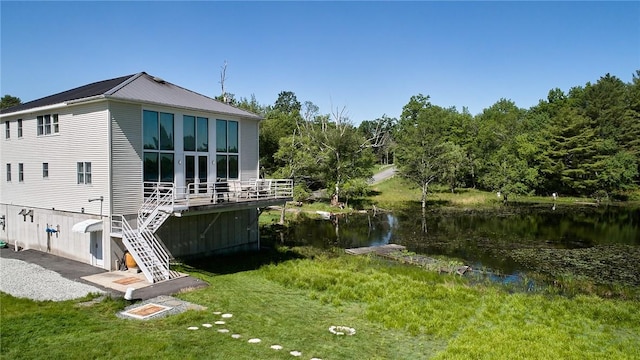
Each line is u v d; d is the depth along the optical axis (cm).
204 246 2000
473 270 2033
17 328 1034
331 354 988
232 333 1068
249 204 1839
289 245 2548
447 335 1153
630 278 1911
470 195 5462
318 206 4416
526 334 1166
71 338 982
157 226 1619
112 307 1241
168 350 931
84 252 1825
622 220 3728
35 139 2073
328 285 1600
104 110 1662
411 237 2920
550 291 1672
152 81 2092
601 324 1300
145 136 1764
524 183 5203
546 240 2816
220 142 2064
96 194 1719
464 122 6462
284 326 1158
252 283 1611
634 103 6116
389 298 1461
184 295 1399
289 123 6084
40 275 1617
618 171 5059
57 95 2422
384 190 5841
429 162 4603
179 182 1889
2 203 2342
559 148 5447
